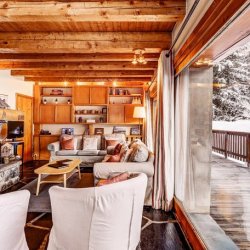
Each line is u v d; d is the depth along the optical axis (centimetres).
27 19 254
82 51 356
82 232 163
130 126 759
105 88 742
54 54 425
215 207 329
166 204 325
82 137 684
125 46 338
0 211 130
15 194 138
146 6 243
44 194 387
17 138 596
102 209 160
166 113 323
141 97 747
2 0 241
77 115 755
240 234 250
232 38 186
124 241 178
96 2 242
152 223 289
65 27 323
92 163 614
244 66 588
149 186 345
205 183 326
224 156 688
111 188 161
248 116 619
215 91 632
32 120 732
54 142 681
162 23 309
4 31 337
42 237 250
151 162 358
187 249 231
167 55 326
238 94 629
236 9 143
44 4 240
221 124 707
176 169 332
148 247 234
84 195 157
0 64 499
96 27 323
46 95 745
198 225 254
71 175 481
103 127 757
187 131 329
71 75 585
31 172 554
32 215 305
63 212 165
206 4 197
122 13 243
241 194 385
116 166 340
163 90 323
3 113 516
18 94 646
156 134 336
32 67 494
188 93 324
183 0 245
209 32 189
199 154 329
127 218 176
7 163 435
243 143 595
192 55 238
